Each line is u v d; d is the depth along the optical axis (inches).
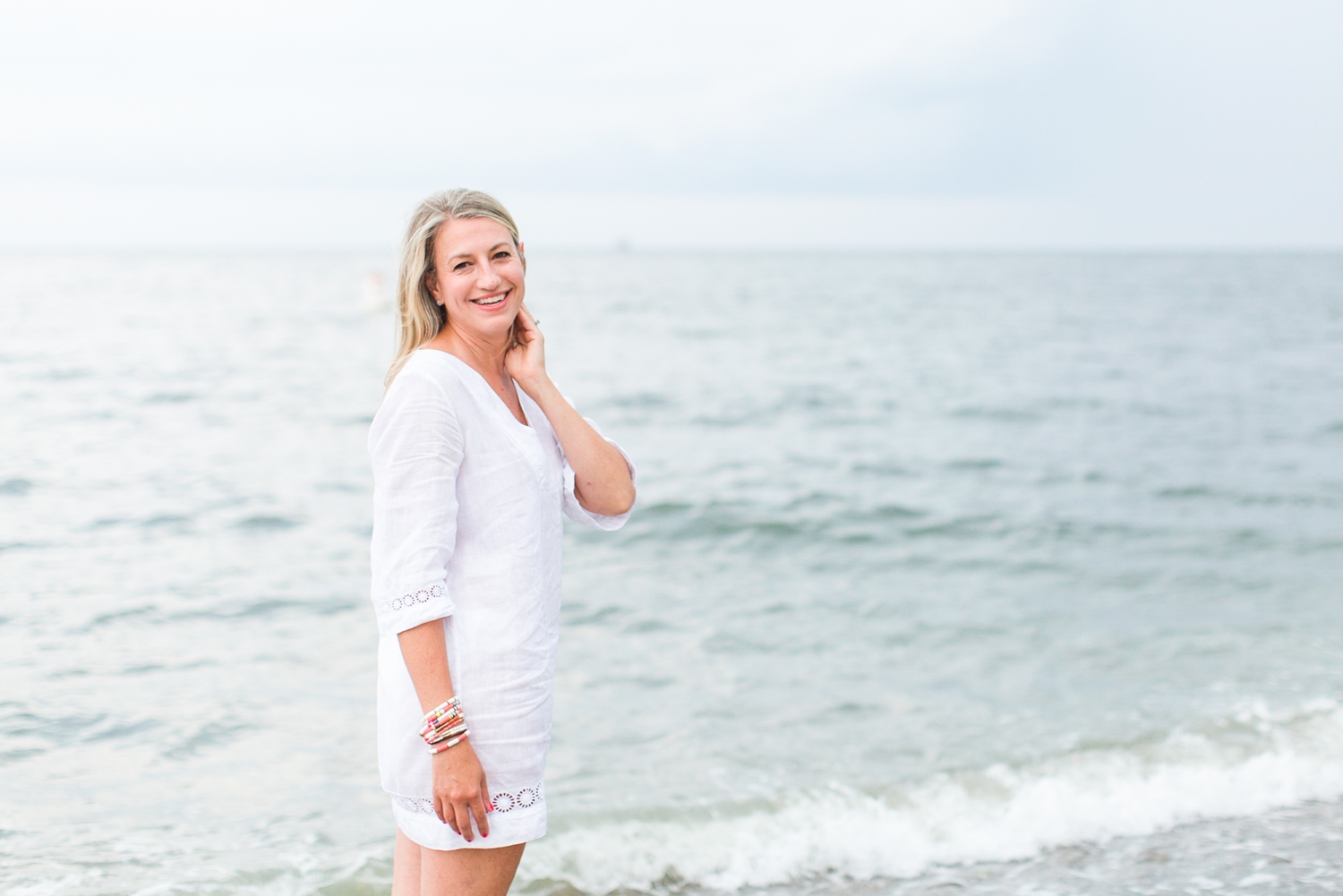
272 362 866.1
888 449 512.4
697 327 1455.5
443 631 69.4
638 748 164.4
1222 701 182.9
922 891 120.6
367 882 122.3
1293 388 774.5
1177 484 416.2
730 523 345.1
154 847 130.1
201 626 229.1
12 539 302.8
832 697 189.0
